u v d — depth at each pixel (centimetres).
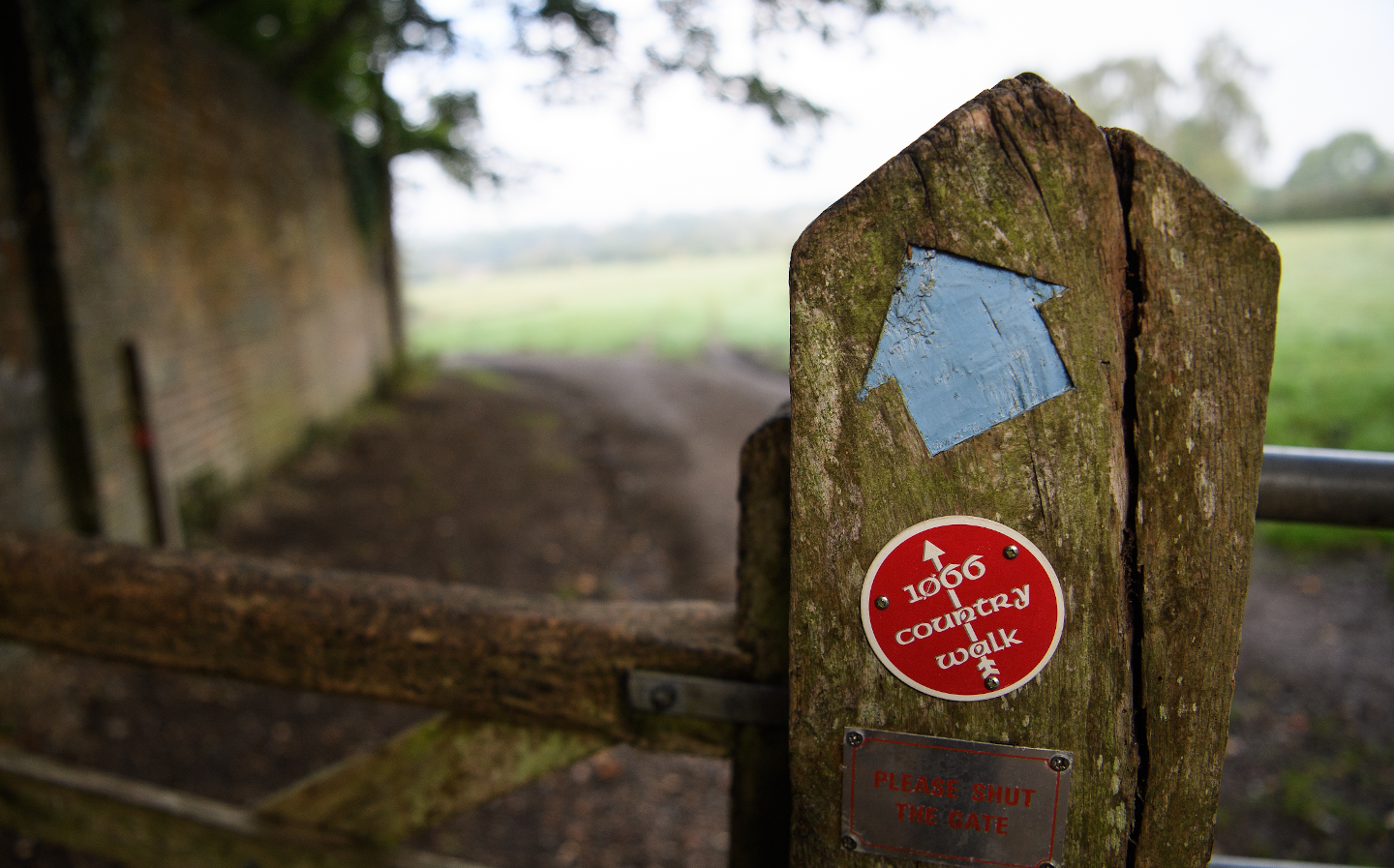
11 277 352
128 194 443
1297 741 337
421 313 4153
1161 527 68
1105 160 63
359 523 577
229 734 317
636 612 109
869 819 77
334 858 125
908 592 72
